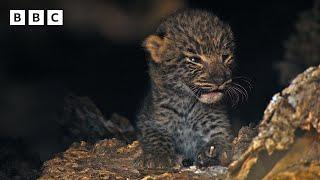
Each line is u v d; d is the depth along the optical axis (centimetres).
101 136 1322
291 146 818
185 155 1112
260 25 2284
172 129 1102
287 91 826
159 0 2747
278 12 2275
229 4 2420
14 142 1264
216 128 1098
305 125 817
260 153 822
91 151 1109
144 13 2738
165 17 1180
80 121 1362
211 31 1068
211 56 1052
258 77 2031
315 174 800
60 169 1016
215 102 1067
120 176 962
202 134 1110
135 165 1023
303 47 1850
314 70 820
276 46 2202
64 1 2680
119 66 2441
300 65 1844
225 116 1109
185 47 1067
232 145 1045
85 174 977
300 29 1881
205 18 1093
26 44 2527
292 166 810
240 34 2278
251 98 1866
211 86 1035
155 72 1104
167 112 1096
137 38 2625
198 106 1095
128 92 2242
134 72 2400
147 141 1093
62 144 1359
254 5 2356
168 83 1091
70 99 1391
